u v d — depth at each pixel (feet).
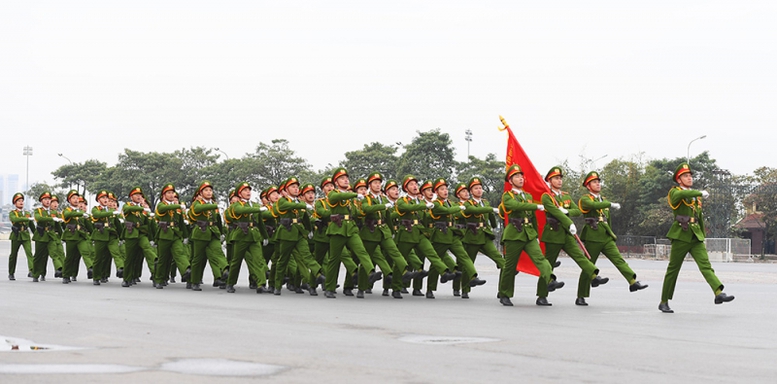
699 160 244.63
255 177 228.43
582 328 37.68
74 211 71.82
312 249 64.28
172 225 65.41
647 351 30.14
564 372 25.30
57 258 74.38
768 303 54.34
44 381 22.90
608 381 23.89
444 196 58.85
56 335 32.91
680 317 43.83
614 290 67.31
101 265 70.28
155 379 23.32
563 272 101.65
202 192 64.03
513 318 42.19
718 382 24.02
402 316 42.55
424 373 24.76
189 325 36.76
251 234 61.05
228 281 61.72
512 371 25.32
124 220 67.87
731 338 34.58
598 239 51.70
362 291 58.08
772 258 234.17
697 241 46.85
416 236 58.44
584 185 52.49
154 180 240.32
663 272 105.81
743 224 266.36
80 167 276.41
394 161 220.43
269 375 24.14
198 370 24.90
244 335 33.35
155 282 66.49
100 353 28.17
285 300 53.42
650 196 232.53
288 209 59.21
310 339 32.27
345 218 57.06
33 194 280.51
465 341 32.22
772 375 25.30
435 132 213.05
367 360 27.07
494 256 58.90
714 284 46.16
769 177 241.96
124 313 42.04
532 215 51.55
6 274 86.53
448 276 56.29
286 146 231.91
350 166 219.61
